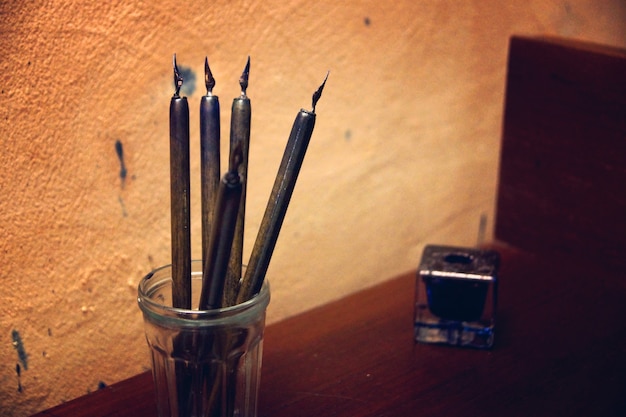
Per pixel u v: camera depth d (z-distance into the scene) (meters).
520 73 0.64
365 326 0.53
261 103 0.50
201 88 0.47
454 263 0.51
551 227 0.65
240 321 0.36
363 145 0.58
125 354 0.48
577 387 0.46
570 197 0.63
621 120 0.58
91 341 0.46
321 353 0.49
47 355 0.45
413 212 0.63
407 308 0.56
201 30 0.46
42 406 0.45
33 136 0.41
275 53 0.50
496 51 0.64
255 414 0.40
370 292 0.58
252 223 0.52
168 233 0.48
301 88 0.52
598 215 0.61
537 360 0.49
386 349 0.50
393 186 0.61
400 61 0.58
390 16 0.56
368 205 0.60
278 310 0.56
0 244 0.41
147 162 0.46
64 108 0.42
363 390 0.45
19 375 0.44
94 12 0.41
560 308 0.55
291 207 0.55
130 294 0.47
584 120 0.60
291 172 0.35
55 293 0.44
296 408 0.43
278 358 0.49
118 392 0.45
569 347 0.50
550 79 0.62
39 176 0.42
